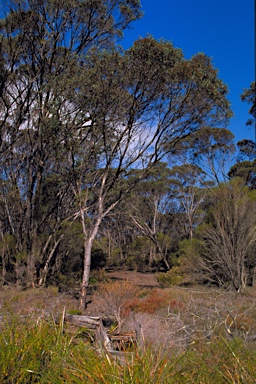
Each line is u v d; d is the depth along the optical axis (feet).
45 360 13.80
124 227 112.88
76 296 50.93
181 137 55.88
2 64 55.98
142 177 55.83
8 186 66.64
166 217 131.23
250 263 52.70
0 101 60.59
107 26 60.49
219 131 88.02
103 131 50.31
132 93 50.42
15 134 59.47
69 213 65.92
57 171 58.49
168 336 17.03
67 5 56.08
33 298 33.99
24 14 55.01
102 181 53.31
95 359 13.01
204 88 49.80
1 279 55.57
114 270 119.65
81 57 53.52
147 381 11.37
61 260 72.02
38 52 58.03
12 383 12.49
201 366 13.07
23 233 64.85
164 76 48.93
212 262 52.65
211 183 112.88
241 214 52.49
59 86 50.29
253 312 23.16
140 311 32.27
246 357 13.79
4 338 13.91
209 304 25.03
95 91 48.42
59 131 51.85
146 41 47.24
